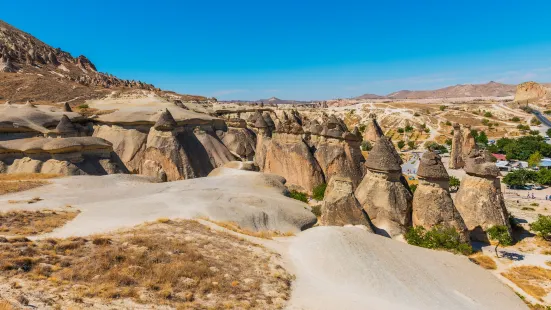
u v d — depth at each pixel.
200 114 68.12
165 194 34.12
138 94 119.00
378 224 31.73
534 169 77.69
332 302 16.22
